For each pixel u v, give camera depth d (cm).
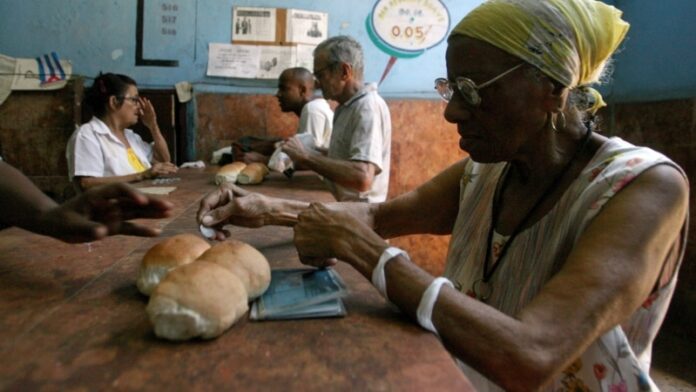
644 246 58
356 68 195
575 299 55
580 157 75
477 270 86
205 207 94
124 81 222
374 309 61
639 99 274
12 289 65
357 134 187
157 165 203
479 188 91
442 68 313
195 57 297
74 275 71
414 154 312
